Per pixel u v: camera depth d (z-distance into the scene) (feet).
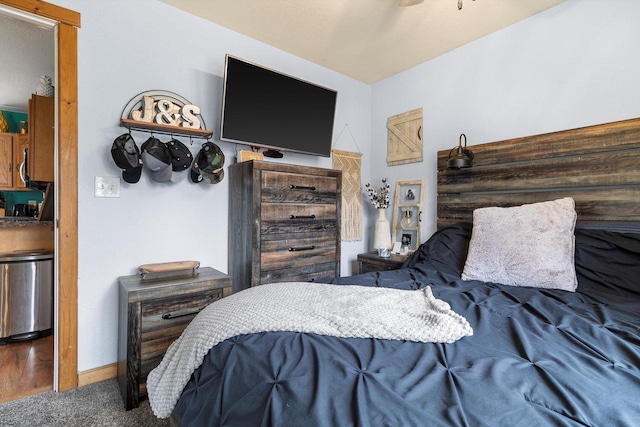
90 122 5.94
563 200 5.74
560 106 6.65
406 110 9.78
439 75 8.86
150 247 6.63
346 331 2.86
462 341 2.85
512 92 7.37
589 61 6.26
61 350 5.71
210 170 6.93
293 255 7.25
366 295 3.86
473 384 2.07
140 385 5.39
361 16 7.07
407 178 9.71
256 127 7.57
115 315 6.24
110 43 6.13
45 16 5.48
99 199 6.07
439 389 2.05
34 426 4.76
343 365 2.31
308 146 8.56
